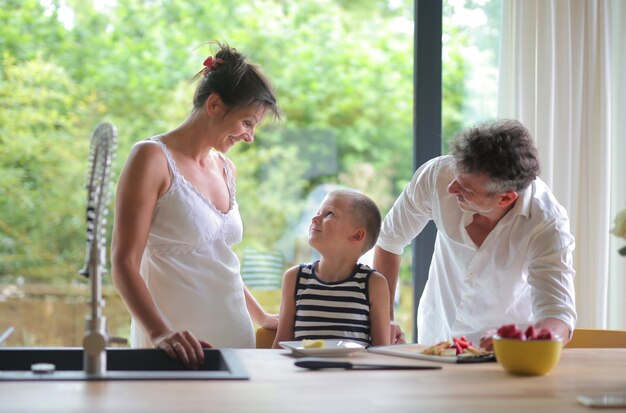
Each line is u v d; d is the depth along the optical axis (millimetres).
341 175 4277
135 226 1941
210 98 2082
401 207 2361
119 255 1912
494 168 1894
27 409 1182
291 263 4109
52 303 4012
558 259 2012
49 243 4062
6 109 4133
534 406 1280
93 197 1499
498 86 2920
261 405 1232
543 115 2855
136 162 1997
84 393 1294
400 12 4215
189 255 2125
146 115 4336
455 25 3053
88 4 4297
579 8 2904
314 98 4312
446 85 3057
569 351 1894
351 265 2221
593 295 2891
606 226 2896
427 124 3010
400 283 3340
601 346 2270
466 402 1296
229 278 2189
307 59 4363
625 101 2951
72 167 4164
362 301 2170
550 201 2102
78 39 4285
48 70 4223
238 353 1748
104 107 4281
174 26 4395
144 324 1842
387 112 4277
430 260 2990
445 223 2207
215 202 2186
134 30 4352
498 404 1288
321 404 1251
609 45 2930
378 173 4270
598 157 2910
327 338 2143
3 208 4039
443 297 2307
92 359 1438
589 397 1317
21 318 3967
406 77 4250
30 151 4125
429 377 1509
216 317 2154
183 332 1715
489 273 2160
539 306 1991
